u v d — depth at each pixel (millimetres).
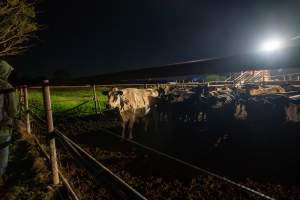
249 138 9055
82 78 2623
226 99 10875
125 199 1720
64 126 12062
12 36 16188
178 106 10953
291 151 7520
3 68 3898
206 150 8180
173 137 9781
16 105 3963
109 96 9242
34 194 4789
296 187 5438
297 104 8555
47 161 5992
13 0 15047
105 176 2080
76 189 5480
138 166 6844
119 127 11641
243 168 6617
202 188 5512
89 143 9172
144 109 10117
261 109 9289
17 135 8555
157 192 5426
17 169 6164
